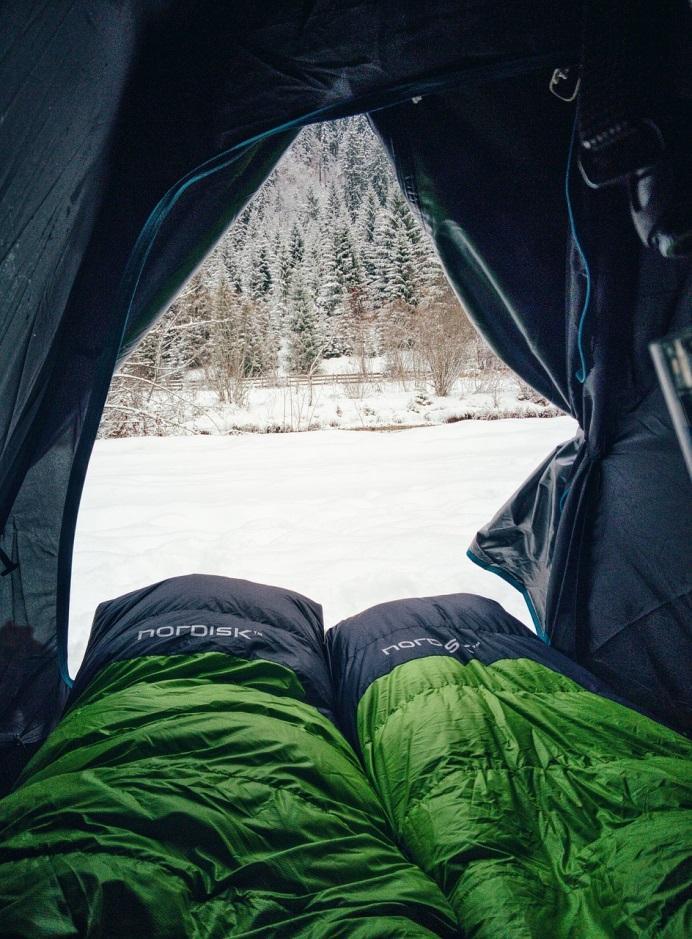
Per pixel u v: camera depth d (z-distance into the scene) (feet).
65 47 3.51
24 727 7.00
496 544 9.82
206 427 37.17
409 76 5.55
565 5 5.17
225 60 5.41
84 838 3.87
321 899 3.86
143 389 36.40
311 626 7.91
